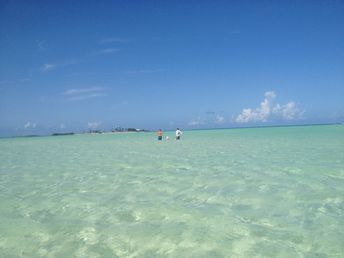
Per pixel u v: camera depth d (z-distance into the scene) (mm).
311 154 18750
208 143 34188
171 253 5516
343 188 9695
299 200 8516
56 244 5996
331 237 5949
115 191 10273
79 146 37250
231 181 11281
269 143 30125
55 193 10250
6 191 10797
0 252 5684
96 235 6383
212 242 5910
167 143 36656
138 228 6703
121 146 33844
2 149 36219
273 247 5625
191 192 9789
